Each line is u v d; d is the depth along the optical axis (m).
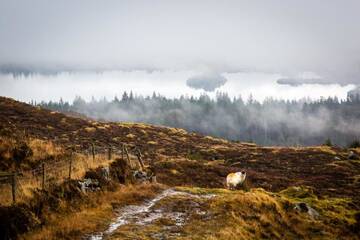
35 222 19.92
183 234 21.97
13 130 37.22
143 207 27.09
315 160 85.88
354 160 87.94
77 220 21.59
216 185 51.28
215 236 22.17
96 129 95.81
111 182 30.20
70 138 75.88
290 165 79.94
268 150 99.38
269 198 31.78
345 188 59.00
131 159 45.09
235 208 28.27
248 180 58.06
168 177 51.91
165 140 103.00
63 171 27.64
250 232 25.47
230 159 85.12
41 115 94.75
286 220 30.00
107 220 23.02
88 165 29.81
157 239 20.56
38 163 30.55
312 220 31.38
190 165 60.41
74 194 24.66
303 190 40.66
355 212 35.91
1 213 18.50
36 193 21.86
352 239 29.73
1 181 23.58
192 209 27.42
